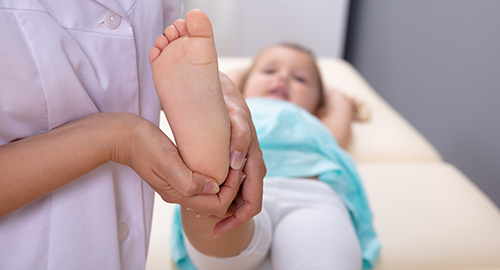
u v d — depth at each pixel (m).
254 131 0.56
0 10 0.39
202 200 0.49
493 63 1.44
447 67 1.73
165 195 0.50
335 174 0.99
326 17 2.54
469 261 0.92
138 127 0.46
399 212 1.06
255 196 0.55
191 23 0.47
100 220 0.51
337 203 0.90
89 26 0.48
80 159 0.44
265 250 0.79
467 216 1.05
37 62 0.42
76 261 0.50
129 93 0.52
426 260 0.92
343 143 1.35
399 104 2.19
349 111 1.47
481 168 1.54
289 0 2.52
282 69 1.48
